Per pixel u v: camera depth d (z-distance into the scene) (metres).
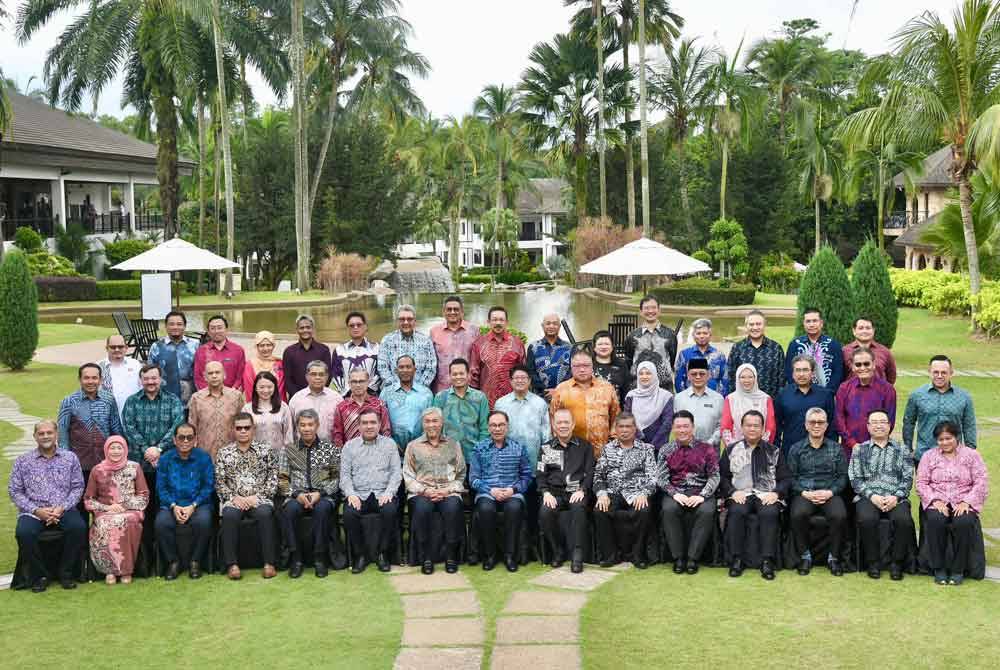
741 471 8.05
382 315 32.03
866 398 8.41
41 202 41.03
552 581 7.75
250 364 9.89
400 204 46.72
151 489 8.31
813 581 7.66
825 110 47.16
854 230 54.91
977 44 19.41
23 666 6.14
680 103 44.31
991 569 7.81
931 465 7.79
